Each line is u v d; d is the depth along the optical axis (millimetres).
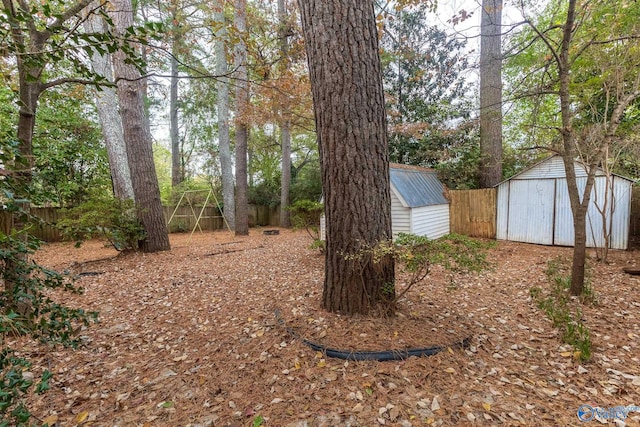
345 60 2736
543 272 5098
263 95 7234
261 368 2398
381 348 2438
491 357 2525
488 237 8961
